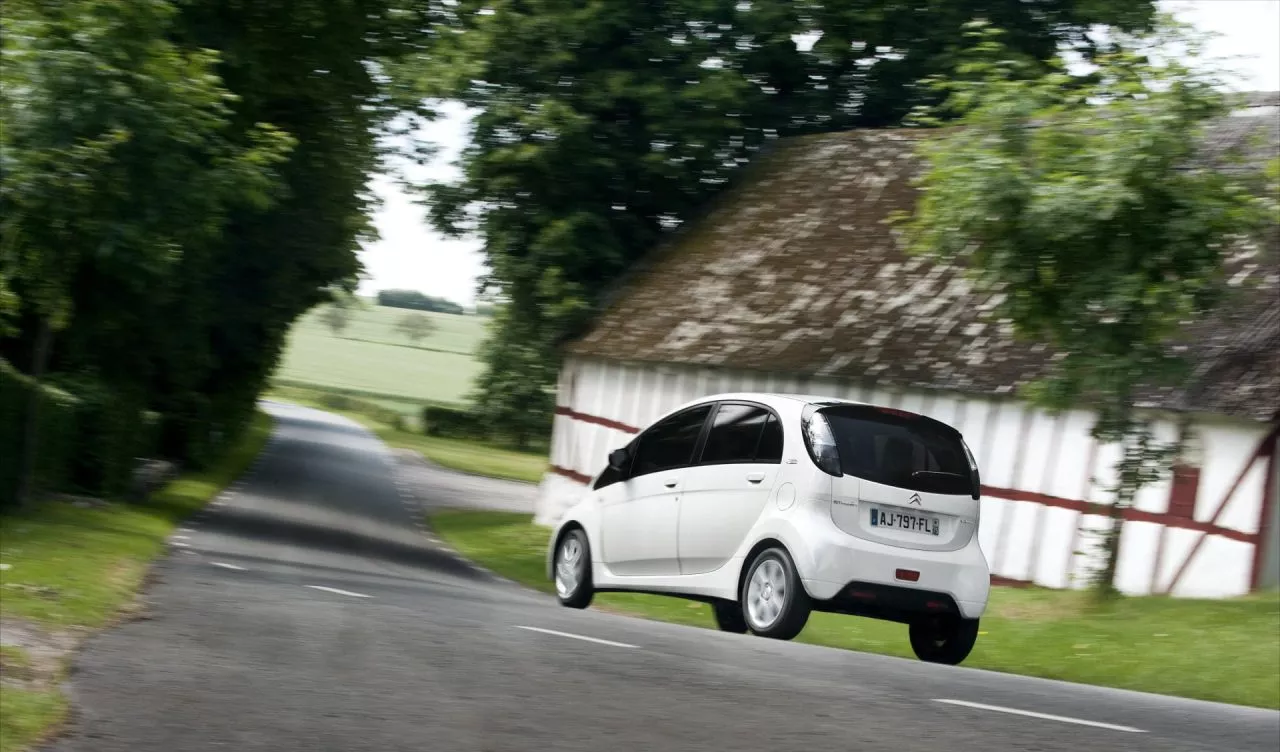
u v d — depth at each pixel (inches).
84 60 711.7
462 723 246.2
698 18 1501.0
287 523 1129.4
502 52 1453.0
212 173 775.1
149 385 1284.4
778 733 248.8
